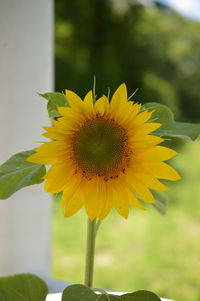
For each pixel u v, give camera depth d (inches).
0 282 24.1
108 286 84.0
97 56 159.2
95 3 159.6
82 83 154.6
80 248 96.2
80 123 23.7
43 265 35.5
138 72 163.9
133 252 97.2
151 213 117.2
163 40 168.7
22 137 33.1
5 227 33.4
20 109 32.8
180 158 152.3
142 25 167.2
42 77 33.7
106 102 23.3
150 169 23.7
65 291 22.2
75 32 157.5
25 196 33.9
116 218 113.7
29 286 24.1
